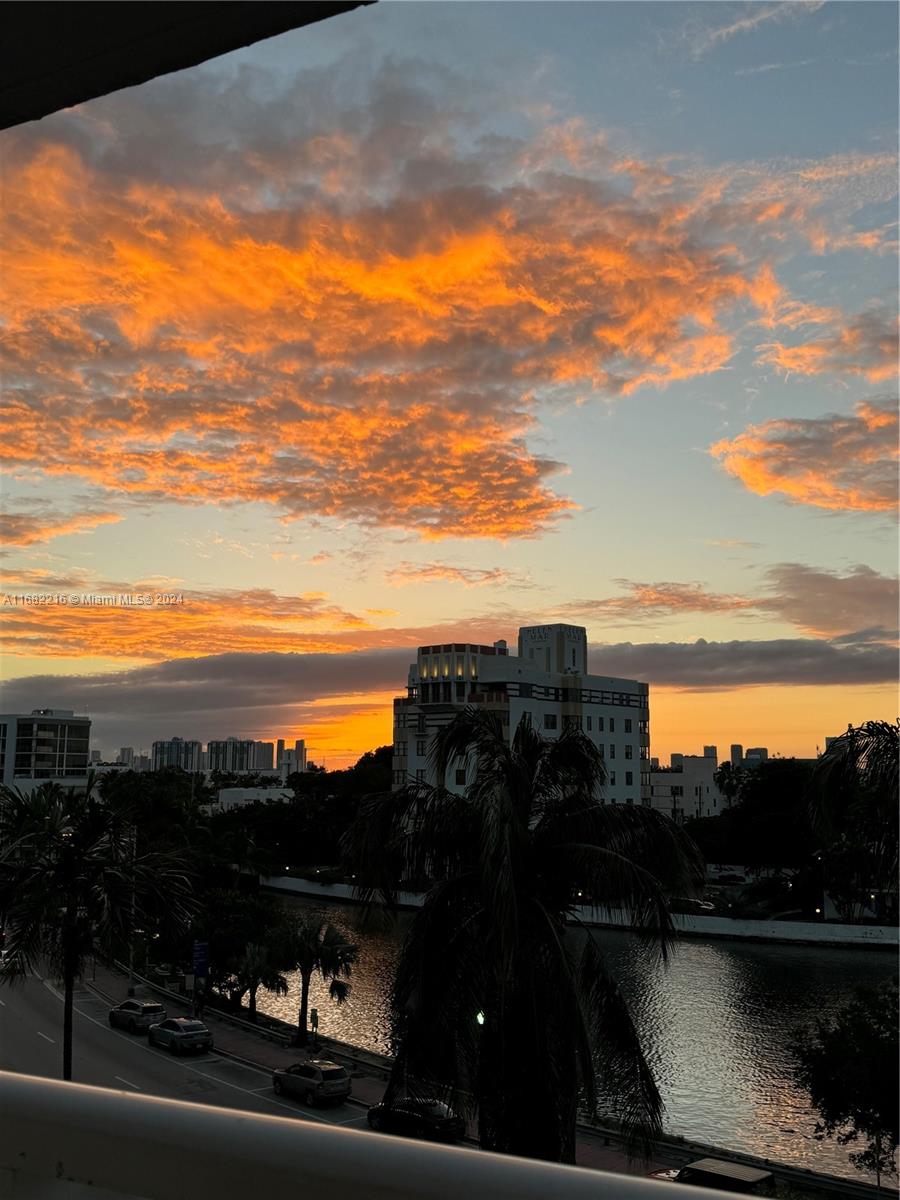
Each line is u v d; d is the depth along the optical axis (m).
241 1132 0.85
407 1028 11.01
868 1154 20.16
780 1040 33.72
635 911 11.08
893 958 48.84
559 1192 0.74
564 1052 10.81
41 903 17.25
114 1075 29.56
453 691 79.31
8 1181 0.93
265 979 38.22
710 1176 18.45
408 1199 0.76
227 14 0.87
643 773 88.38
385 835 11.99
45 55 0.91
